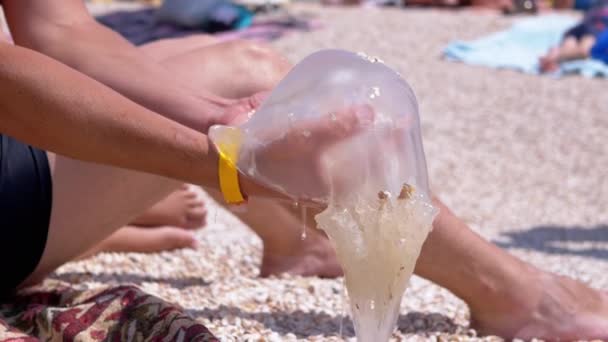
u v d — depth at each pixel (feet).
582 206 13.21
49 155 5.19
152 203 5.43
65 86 4.21
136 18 22.07
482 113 17.95
